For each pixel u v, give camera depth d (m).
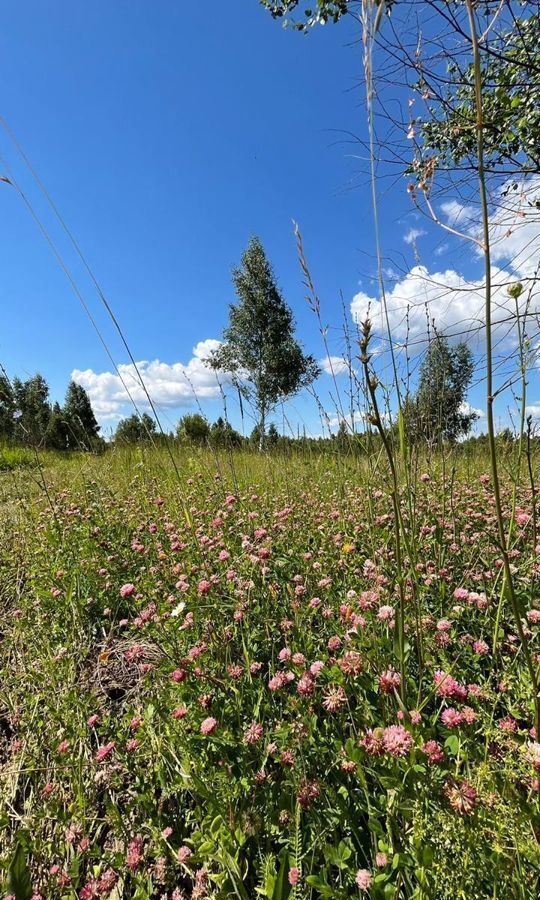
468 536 2.76
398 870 1.11
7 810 1.66
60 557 3.47
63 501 4.78
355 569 2.43
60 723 1.96
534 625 1.73
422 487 3.26
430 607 2.12
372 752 1.13
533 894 0.97
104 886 1.33
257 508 3.89
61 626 2.80
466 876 0.98
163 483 5.50
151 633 2.33
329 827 1.27
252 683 1.83
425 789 1.07
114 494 5.24
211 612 2.21
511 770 1.07
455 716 1.20
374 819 1.17
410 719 1.18
